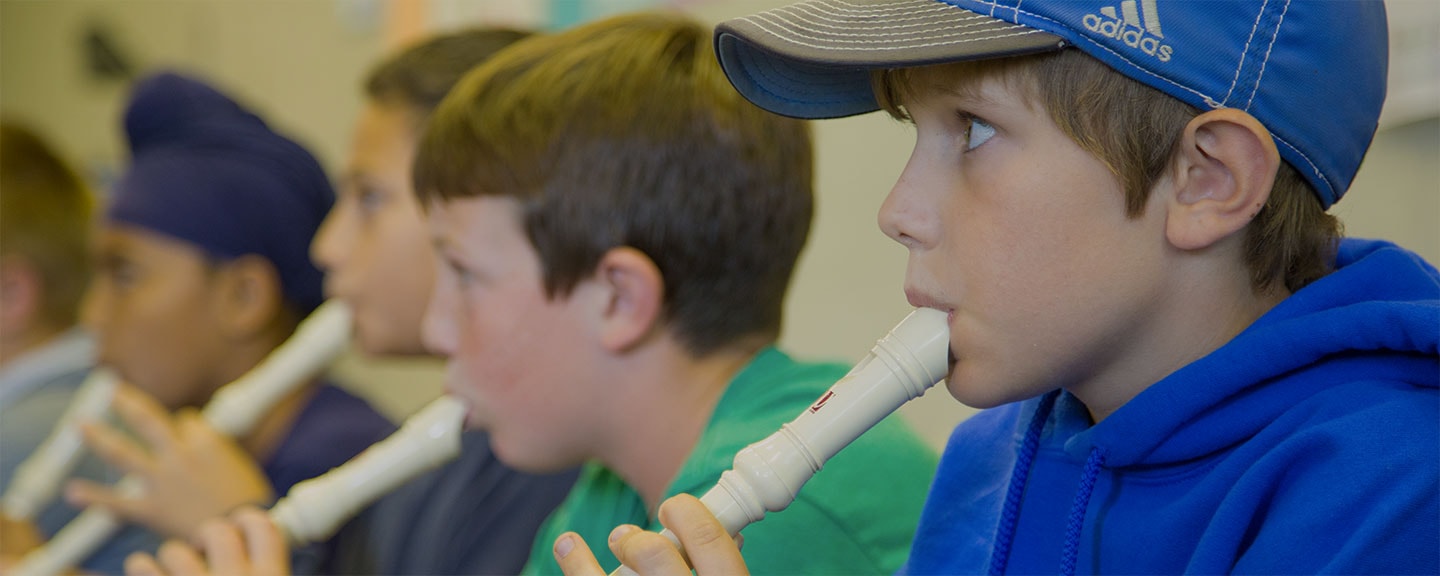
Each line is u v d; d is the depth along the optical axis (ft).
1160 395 2.72
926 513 3.43
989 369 2.69
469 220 4.15
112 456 5.71
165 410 7.23
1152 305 2.69
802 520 3.60
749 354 4.21
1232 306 2.75
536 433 4.14
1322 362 2.69
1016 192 2.63
